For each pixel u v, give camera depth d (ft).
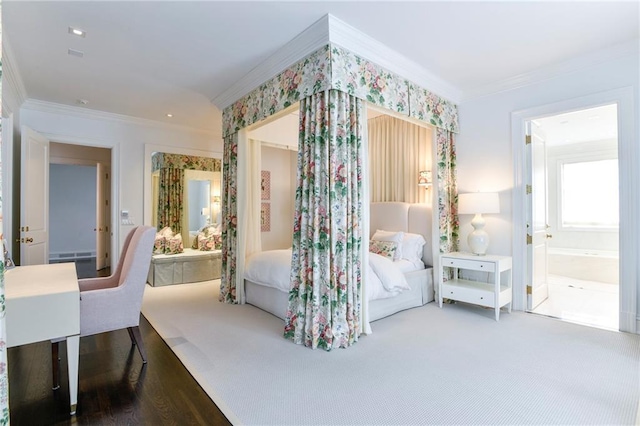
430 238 13.71
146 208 16.65
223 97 13.16
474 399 6.17
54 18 8.13
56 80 11.82
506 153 12.17
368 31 8.76
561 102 10.87
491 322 10.48
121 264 9.44
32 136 12.61
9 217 11.59
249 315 11.27
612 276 16.62
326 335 8.47
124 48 9.62
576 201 20.48
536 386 6.60
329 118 8.66
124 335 9.45
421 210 14.06
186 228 18.90
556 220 21.13
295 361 7.76
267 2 7.55
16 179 13.01
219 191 19.89
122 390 6.59
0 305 3.10
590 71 10.29
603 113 14.29
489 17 8.18
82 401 6.22
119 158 16.01
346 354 8.13
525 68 11.07
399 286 10.60
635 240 9.47
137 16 8.07
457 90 12.94
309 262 8.86
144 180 16.66
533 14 8.06
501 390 6.47
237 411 5.85
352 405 6.00
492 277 12.50
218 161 19.88
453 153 13.47
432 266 13.52
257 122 11.60
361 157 9.37
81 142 15.05
